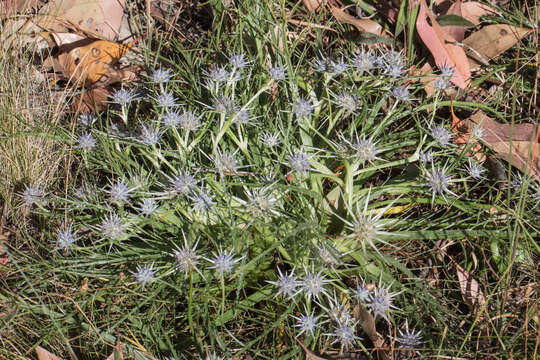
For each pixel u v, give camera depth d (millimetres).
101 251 472
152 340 425
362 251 458
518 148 496
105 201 461
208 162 489
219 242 444
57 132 520
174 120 447
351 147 448
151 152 448
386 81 501
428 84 537
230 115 449
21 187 520
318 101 519
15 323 439
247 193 436
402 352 429
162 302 442
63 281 457
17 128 522
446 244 485
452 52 533
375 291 415
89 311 447
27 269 460
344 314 412
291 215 472
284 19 518
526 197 481
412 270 484
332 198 474
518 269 466
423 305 447
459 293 471
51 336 435
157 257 443
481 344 435
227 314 432
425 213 486
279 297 440
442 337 416
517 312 447
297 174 447
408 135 487
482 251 462
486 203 507
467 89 535
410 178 489
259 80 513
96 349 437
